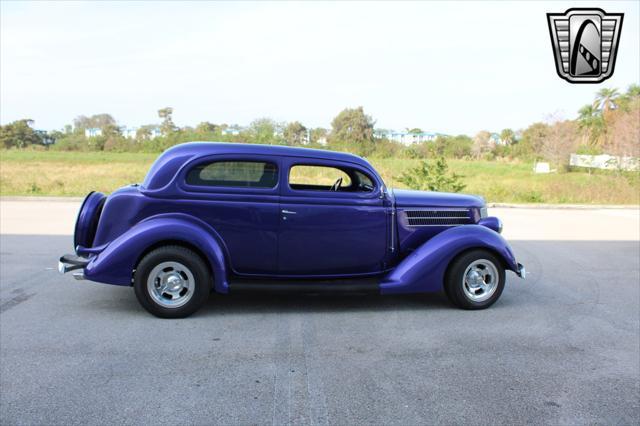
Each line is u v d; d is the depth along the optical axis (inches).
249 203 194.9
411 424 119.7
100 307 205.3
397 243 213.8
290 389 136.4
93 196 205.8
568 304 223.3
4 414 120.3
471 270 211.2
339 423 119.6
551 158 1624.0
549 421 122.6
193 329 181.5
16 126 2773.1
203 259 193.0
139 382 138.6
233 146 197.2
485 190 738.2
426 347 169.0
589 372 151.5
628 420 123.9
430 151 1400.1
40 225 404.5
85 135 2650.1
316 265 204.1
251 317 196.2
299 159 199.8
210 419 120.0
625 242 385.7
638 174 810.2
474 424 120.4
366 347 167.9
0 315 194.1
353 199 203.3
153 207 191.2
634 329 191.0
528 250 351.3
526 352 166.2
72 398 128.7
